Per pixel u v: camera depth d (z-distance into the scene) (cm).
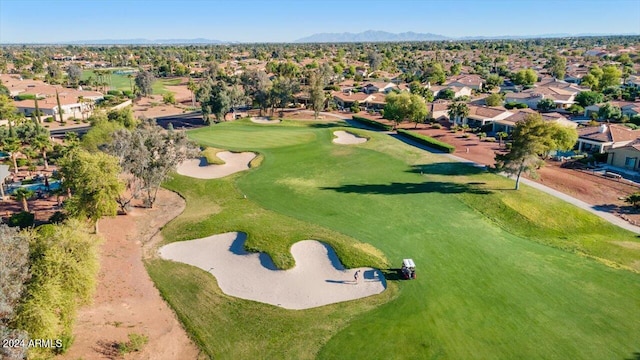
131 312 3142
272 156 7550
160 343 2811
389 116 10181
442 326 2981
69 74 18800
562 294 3338
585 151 8044
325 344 2836
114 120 9056
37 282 2444
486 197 5381
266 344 2853
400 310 3184
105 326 2903
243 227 4516
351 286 3575
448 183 6006
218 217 4866
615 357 2669
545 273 3653
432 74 18488
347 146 8312
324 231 4444
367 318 3108
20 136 8075
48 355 2488
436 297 3328
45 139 6969
